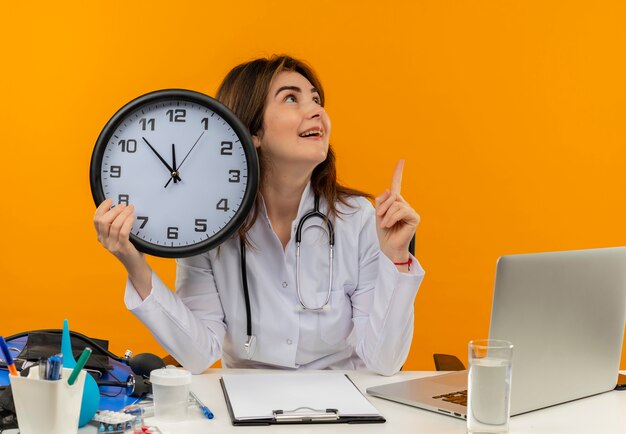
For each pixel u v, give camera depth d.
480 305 3.52
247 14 3.47
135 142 1.62
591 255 1.44
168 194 1.62
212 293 1.83
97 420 1.27
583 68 3.48
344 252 1.87
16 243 3.53
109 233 1.56
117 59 3.49
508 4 3.47
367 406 1.38
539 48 3.47
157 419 1.32
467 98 3.49
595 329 1.48
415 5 3.47
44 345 1.58
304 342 1.84
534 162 3.50
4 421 1.22
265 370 1.74
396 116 3.49
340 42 3.47
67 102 3.50
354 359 1.94
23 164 3.52
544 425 1.33
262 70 1.82
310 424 1.31
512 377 1.35
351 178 3.51
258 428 1.29
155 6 3.47
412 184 3.51
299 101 1.81
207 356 1.70
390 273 1.68
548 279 1.37
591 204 3.51
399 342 1.68
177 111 1.62
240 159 1.63
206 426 1.29
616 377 1.56
